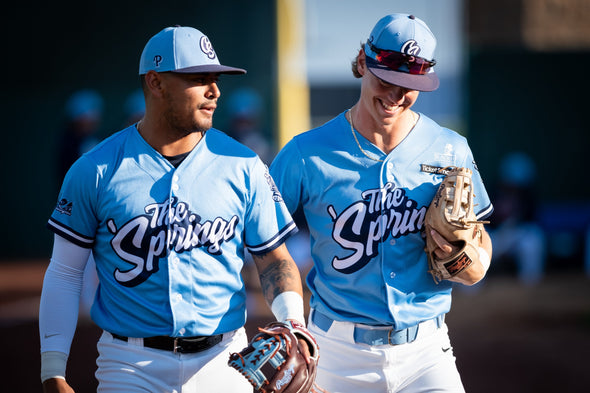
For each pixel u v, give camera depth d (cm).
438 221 1210
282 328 1073
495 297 3744
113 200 1083
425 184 1262
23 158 5322
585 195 4869
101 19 5275
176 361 1087
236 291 1140
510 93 4878
